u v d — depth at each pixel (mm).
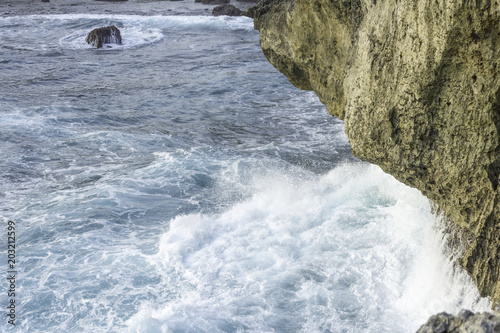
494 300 6562
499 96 5602
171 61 34406
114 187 15820
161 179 16453
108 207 14578
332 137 20344
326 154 18562
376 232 12203
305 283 10648
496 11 5098
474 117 5918
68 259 12016
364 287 10352
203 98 26062
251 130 21453
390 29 6484
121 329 9688
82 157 18422
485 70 5555
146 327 9461
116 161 18078
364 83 7164
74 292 10758
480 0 5148
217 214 14328
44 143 19578
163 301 10445
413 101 6316
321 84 10000
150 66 33062
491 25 5238
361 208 13531
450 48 5656
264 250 11961
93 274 11367
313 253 11727
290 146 19375
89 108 23891
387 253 11281
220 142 20016
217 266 11484
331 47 9203
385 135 6984
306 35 9508
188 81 29172
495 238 6426
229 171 17000
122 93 26875
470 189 6418
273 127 21797
